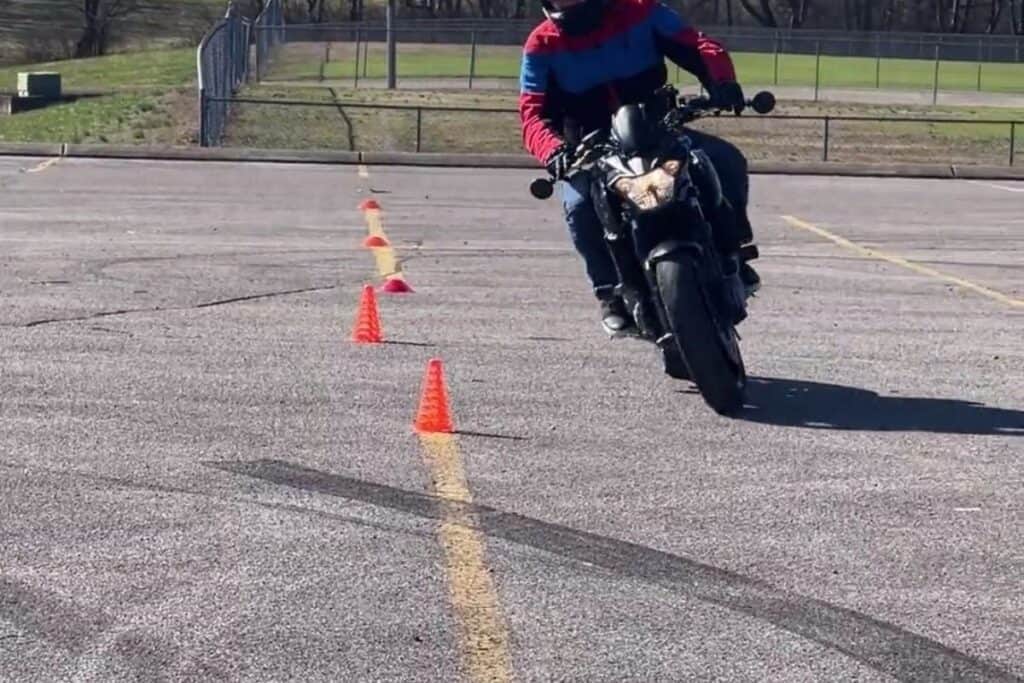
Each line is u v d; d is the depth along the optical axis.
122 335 14.35
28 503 9.12
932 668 6.98
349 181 36.44
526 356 13.83
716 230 11.73
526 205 30.52
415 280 18.66
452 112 54.91
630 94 12.18
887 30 126.06
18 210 26.45
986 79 86.81
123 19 113.25
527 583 7.96
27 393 11.84
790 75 85.06
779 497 9.55
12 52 100.81
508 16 127.31
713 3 131.88
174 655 6.98
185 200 29.53
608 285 12.34
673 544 8.61
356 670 6.84
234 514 8.98
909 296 18.28
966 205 33.22
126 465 9.95
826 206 32.47
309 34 91.88
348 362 13.34
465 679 6.77
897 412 11.91
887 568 8.29
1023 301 18.05
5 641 7.12
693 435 11.05
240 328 14.93
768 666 6.97
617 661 6.99
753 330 15.54
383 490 9.52
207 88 46.44
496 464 10.14
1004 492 9.75
